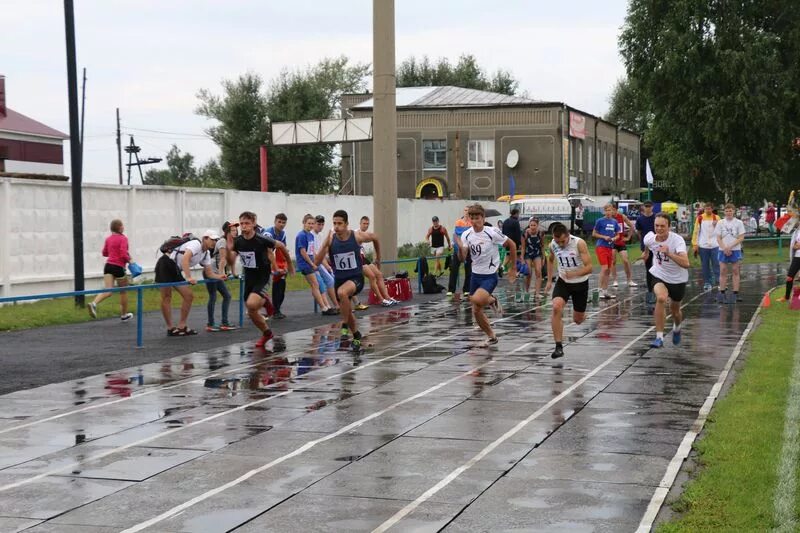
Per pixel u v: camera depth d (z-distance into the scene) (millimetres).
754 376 12375
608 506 7023
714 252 25484
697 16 50375
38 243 23938
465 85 109062
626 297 24641
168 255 17438
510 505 7086
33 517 6941
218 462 8477
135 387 12328
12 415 10625
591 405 10828
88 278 25828
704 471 7840
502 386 12141
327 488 7605
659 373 12977
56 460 8617
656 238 15180
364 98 73312
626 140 88438
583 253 14539
